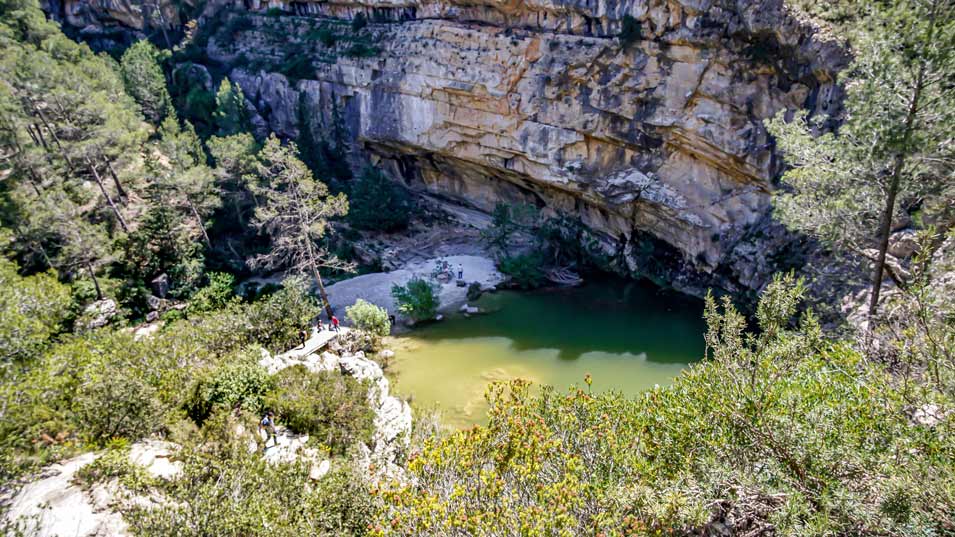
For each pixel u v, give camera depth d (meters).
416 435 17.81
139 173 43.81
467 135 44.34
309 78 53.38
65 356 15.79
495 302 37.47
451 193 53.19
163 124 49.44
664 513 8.37
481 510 8.86
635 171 36.91
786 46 27.38
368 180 48.00
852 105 14.78
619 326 33.31
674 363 28.75
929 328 8.48
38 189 38.78
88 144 39.06
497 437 10.63
